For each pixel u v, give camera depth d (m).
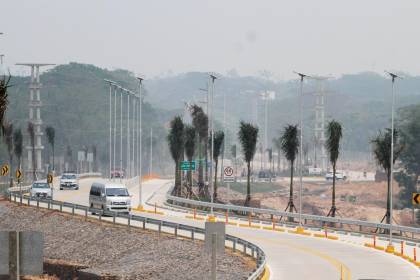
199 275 80.88
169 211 143.12
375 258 82.00
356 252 87.69
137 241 105.06
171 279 84.31
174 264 89.62
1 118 53.28
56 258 110.06
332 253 86.50
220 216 134.88
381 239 103.69
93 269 98.19
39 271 25.02
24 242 24.97
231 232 110.25
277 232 111.25
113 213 117.56
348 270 71.75
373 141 131.50
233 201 197.00
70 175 195.62
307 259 80.62
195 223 119.81
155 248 99.31
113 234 111.38
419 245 97.44
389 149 127.81
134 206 152.62
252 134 152.75
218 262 83.25
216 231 40.88
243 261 81.44
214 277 40.91
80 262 105.25
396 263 77.81
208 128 189.00
